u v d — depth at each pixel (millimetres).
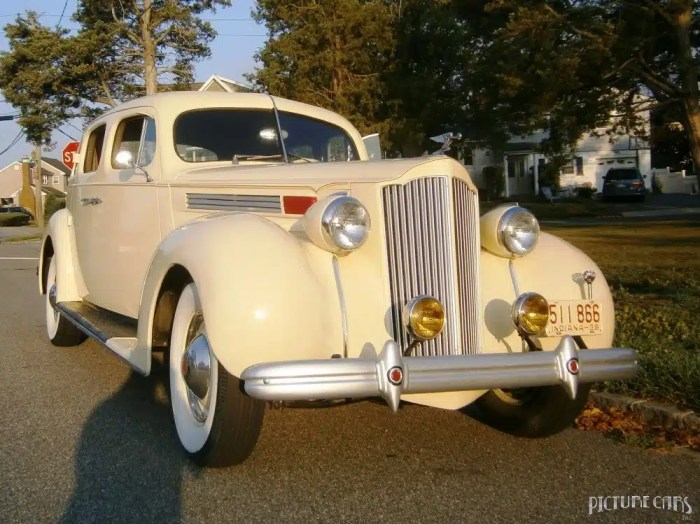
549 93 14766
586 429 5020
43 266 8094
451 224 4109
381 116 25062
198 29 30125
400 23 24812
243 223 4094
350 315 3896
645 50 14633
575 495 3943
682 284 9852
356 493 3965
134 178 5770
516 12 14680
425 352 4035
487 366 3715
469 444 4742
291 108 6078
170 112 5605
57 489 4035
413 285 4047
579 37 14445
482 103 17594
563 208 29438
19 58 31141
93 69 31000
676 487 4051
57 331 7629
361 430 4996
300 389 3469
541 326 4215
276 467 4320
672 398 5172
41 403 5730
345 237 3904
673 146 51688
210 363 4035
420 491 3992
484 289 4355
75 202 7168
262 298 3689
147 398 5852
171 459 4465
